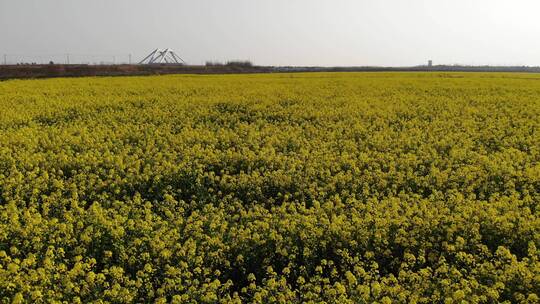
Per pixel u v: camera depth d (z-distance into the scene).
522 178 10.56
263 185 10.43
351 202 9.07
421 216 8.28
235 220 8.59
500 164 11.74
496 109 19.88
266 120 17.95
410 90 26.59
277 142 13.91
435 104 21.28
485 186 10.34
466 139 14.47
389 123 17.78
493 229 7.92
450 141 14.30
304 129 16.36
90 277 6.17
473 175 10.67
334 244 7.45
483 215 8.23
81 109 19.28
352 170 11.34
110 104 20.42
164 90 25.83
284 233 7.65
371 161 12.18
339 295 6.09
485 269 6.54
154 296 6.45
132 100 21.59
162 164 11.42
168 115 18.34
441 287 6.16
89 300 6.05
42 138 13.75
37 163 11.35
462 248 7.32
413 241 7.27
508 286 6.26
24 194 9.53
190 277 6.55
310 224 7.61
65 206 9.27
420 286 6.20
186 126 16.41
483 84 29.70
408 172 10.85
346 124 17.14
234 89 26.55
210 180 10.80
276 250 7.05
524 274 6.29
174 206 9.28
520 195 10.07
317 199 9.94
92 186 10.17
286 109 19.73
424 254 7.11
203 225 8.22
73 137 13.83
